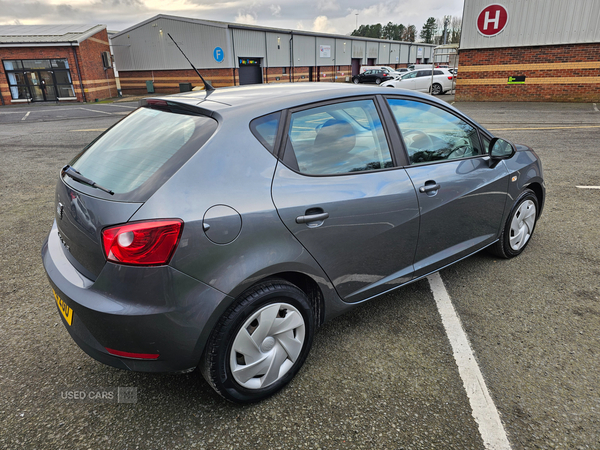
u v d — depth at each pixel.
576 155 7.53
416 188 2.53
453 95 22.78
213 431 1.92
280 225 1.93
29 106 27.00
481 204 3.02
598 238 3.98
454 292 3.11
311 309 2.18
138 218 1.65
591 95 16.73
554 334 2.58
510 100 18.25
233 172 1.87
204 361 1.87
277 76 38.28
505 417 1.97
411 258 2.66
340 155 2.26
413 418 1.98
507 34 17.50
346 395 2.13
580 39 16.34
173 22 32.97
